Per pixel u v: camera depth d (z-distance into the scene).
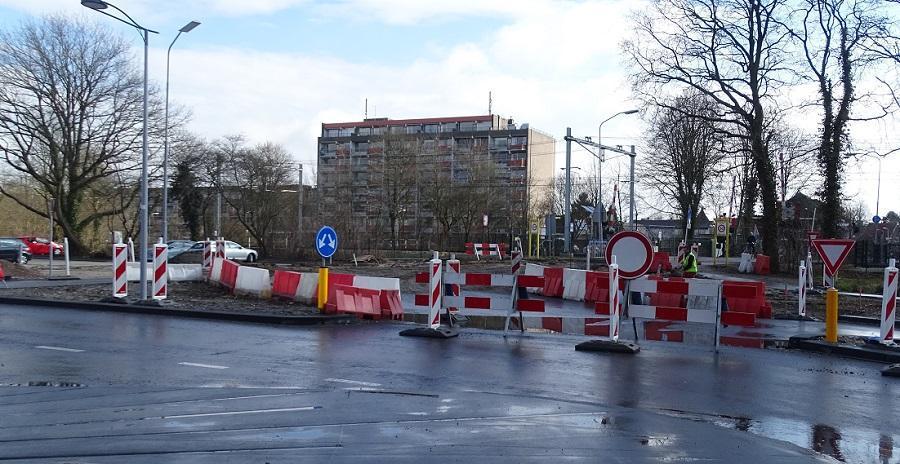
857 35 31.27
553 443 6.61
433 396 8.46
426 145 81.44
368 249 44.72
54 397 8.05
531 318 17.39
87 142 48.81
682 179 54.62
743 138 37.53
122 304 16.95
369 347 12.07
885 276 12.46
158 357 10.76
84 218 53.62
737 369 10.82
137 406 7.67
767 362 11.52
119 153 48.72
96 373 9.47
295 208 53.12
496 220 75.19
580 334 14.52
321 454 6.10
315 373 9.78
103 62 47.91
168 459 5.89
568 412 7.82
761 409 8.36
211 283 23.34
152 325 14.36
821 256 13.35
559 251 68.19
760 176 37.84
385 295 16.52
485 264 41.31
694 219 54.03
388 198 71.81
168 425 6.92
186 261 41.66
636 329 15.48
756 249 49.19
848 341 13.14
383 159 76.31
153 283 17.45
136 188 51.09
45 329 13.45
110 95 48.31
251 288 19.55
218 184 56.69
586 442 6.66
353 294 15.96
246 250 44.47
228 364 10.31
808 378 10.26
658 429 7.22
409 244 73.88
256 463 5.82
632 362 11.18
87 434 6.59
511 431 6.96
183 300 18.45
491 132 110.69
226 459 5.91
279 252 48.12
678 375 10.23
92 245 53.28
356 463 5.88
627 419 7.58
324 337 13.14
